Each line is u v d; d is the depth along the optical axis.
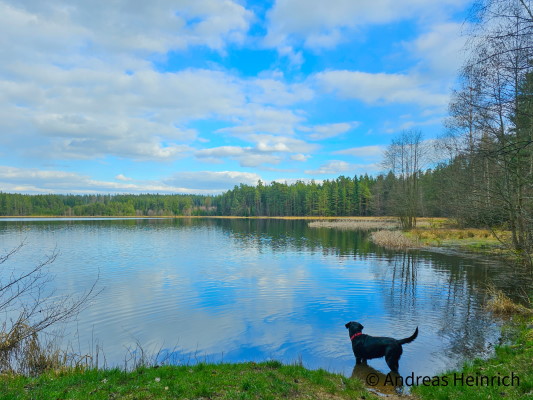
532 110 8.48
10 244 33.56
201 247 31.55
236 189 149.38
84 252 27.91
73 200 167.38
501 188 11.98
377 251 27.66
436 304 12.26
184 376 6.18
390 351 7.11
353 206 106.81
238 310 11.90
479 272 18.14
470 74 8.45
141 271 19.47
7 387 5.60
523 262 12.52
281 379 6.12
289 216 126.56
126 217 136.62
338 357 8.05
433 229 38.62
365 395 5.82
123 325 10.49
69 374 6.52
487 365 6.88
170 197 176.50
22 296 14.05
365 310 11.66
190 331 9.91
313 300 13.09
